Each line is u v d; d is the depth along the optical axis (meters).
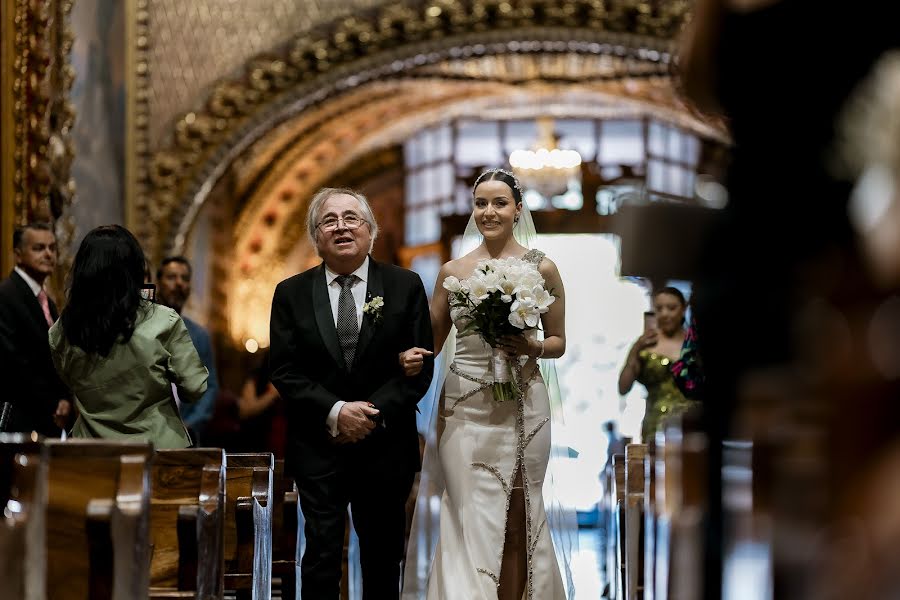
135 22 14.78
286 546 6.62
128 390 5.93
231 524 6.10
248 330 20.17
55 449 3.86
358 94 17.81
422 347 6.49
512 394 6.52
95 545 3.72
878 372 1.73
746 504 2.53
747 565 2.49
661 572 4.74
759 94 2.22
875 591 1.50
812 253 2.02
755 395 2.25
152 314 6.04
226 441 11.35
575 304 19.44
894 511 1.52
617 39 14.43
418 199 22.16
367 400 6.39
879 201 1.76
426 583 6.61
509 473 6.51
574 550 6.92
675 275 2.52
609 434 13.76
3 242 10.31
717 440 2.57
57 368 6.01
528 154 19.55
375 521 6.37
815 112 2.08
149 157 14.91
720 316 2.38
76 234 12.09
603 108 19.80
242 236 19.86
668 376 9.05
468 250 7.09
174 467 4.95
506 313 6.37
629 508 6.19
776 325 2.16
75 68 12.21
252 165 18.78
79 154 12.30
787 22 2.14
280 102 15.03
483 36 14.66
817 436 1.82
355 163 21.53
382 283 6.51
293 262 20.80
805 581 1.73
